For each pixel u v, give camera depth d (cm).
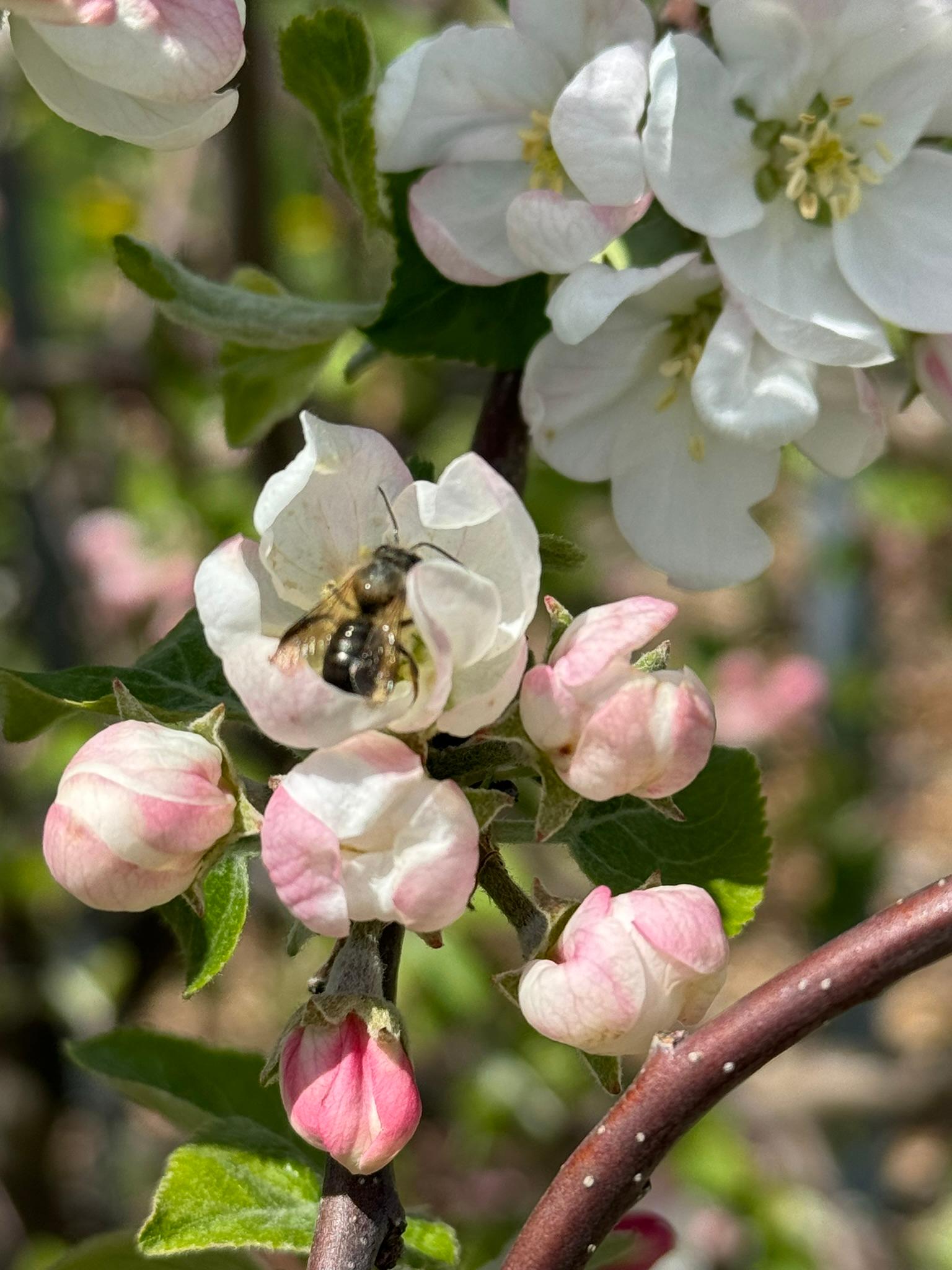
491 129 20
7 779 53
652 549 21
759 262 19
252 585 16
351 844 16
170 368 49
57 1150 52
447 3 48
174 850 16
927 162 20
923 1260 53
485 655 16
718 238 19
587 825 20
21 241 53
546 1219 16
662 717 16
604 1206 16
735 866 20
